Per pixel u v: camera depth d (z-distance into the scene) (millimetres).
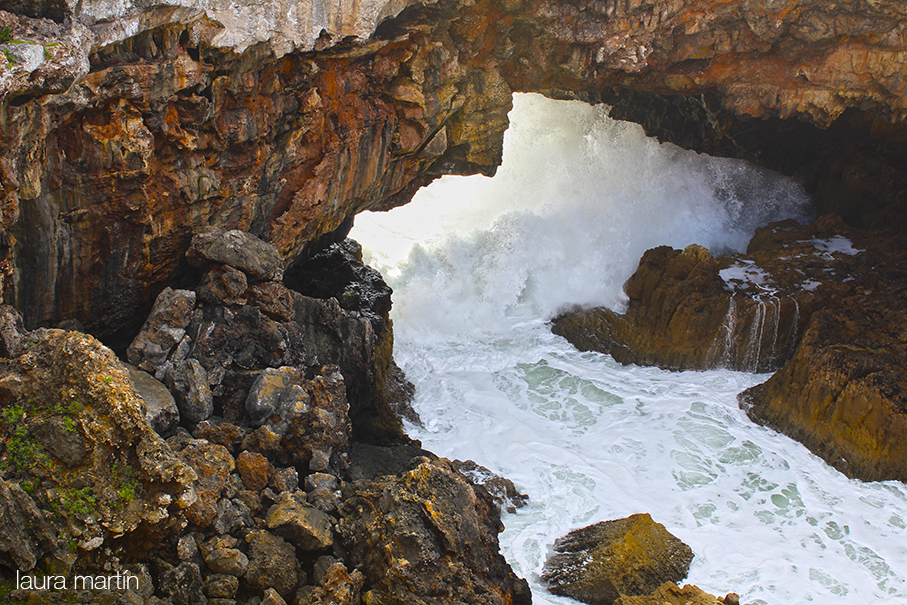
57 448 9062
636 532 13984
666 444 18484
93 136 10750
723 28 18984
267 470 11547
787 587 13914
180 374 12055
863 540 15578
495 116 19453
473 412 19562
